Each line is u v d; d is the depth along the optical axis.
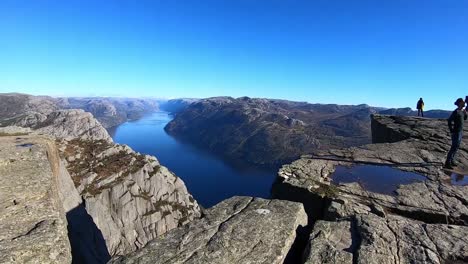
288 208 8.46
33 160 16.94
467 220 8.92
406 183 11.89
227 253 6.32
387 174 12.99
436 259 6.18
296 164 14.20
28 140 22.98
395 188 11.35
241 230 7.21
